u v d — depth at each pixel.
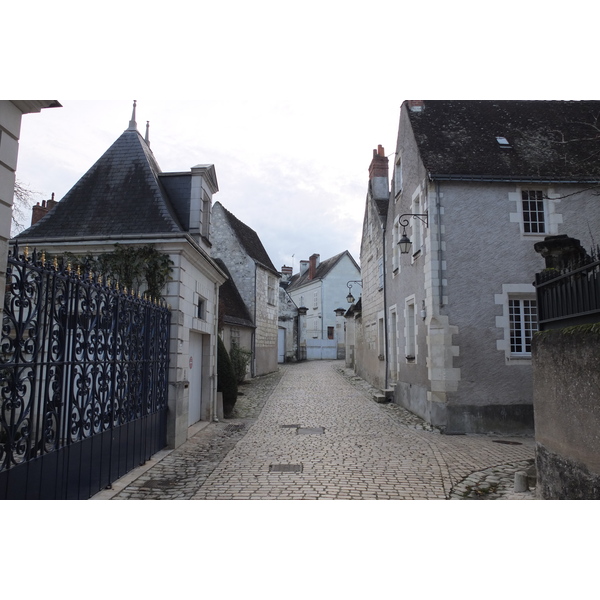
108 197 9.35
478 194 10.85
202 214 10.44
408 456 7.58
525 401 10.25
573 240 6.52
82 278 4.68
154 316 7.20
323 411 12.32
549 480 4.99
